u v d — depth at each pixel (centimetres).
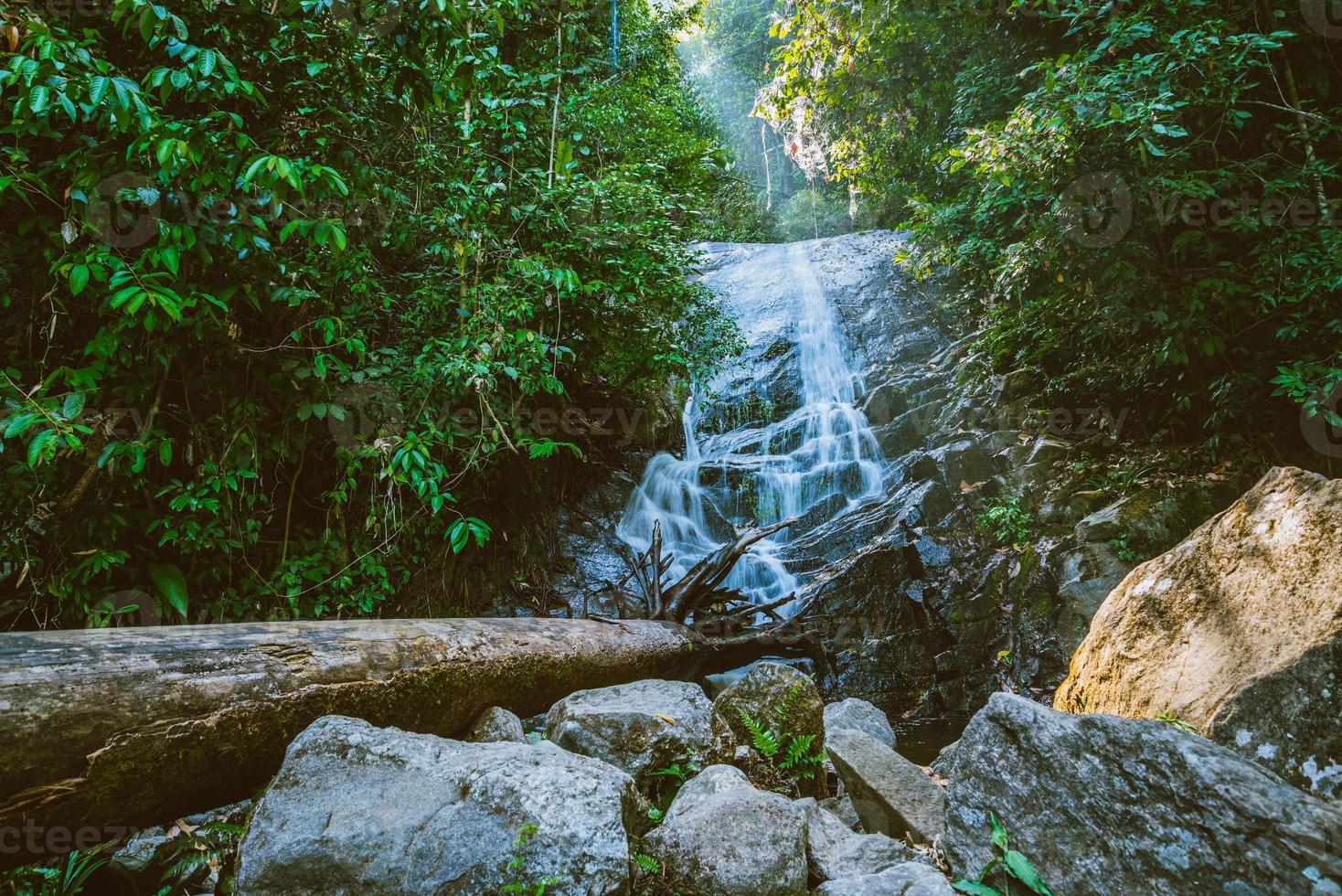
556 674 362
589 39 644
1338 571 209
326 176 300
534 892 169
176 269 281
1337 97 536
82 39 282
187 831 240
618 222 529
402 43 313
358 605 444
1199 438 605
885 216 1523
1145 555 514
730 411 957
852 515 703
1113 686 273
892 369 970
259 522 403
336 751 207
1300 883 144
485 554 586
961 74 802
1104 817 173
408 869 178
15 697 178
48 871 216
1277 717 194
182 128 266
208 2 304
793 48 893
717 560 546
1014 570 577
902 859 210
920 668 550
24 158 270
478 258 450
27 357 319
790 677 310
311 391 409
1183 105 470
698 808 215
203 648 224
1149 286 550
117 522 340
